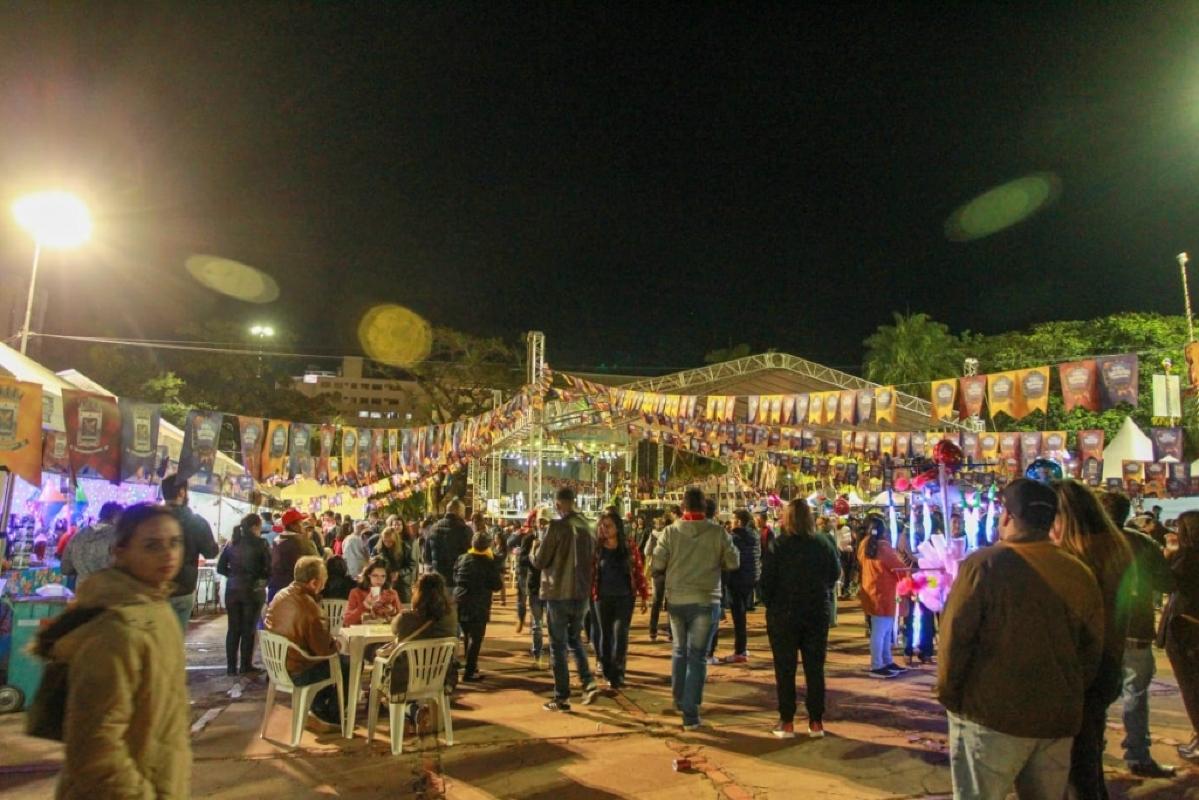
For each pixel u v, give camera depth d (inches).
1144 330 1207.6
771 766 219.8
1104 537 156.3
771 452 720.3
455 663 252.1
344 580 362.0
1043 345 1311.5
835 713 280.4
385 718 277.6
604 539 319.6
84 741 86.7
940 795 197.2
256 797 197.6
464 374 1675.7
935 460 378.3
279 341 1619.1
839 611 639.8
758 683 338.3
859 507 893.8
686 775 212.4
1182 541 220.8
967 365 933.8
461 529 384.8
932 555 360.2
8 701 278.4
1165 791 201.6
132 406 347.3
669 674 356.2
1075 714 118.6
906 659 395.2
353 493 774.5
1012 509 129.4
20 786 204.4
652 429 708.7
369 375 3794.3
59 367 1219.9
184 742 98.8
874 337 1611.7
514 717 276.4
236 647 354.9
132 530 100.7
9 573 340.8
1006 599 120.2
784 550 250.5
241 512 771.4
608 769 217.9
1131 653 215.2
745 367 1039.0
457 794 199.2
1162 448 543.8
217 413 422.6
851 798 195.2
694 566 262.5
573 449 1019.9
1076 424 1146.7
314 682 247.4
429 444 559.8
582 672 297.9
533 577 389.1
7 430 288.4
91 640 90.0
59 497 495.8
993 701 118.9
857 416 450.6
